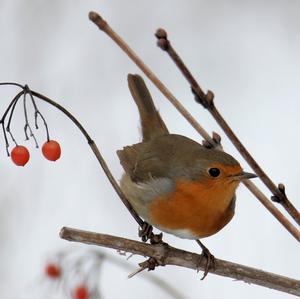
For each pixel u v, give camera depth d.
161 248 7.35
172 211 8.05
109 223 11.56
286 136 12.96
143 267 7.33
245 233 11.47
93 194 11.83
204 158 7.90
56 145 6.61
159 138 8.88
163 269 10.66
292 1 14.08
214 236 11.45
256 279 7.41
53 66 13.06
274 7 14.09
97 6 13.62
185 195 7.97
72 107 12.83
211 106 5.51
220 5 14.00
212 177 7.84
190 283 10.57
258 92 13.60
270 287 7.39
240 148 5.69
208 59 13.76
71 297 8.36
